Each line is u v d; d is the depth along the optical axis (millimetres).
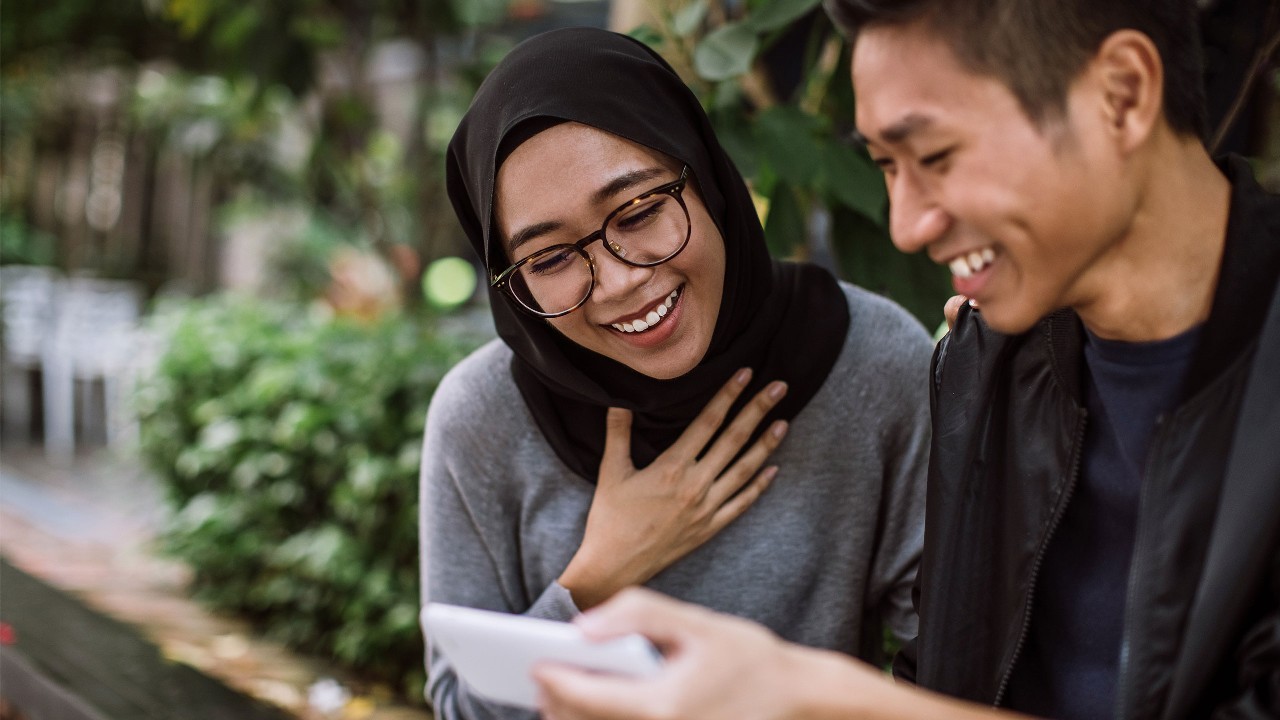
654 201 1354
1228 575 879
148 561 5070
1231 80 2189
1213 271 938
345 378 4027
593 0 5965
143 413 4801
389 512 3623
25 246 9992
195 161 7273
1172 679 910
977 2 855
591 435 1559
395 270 5477
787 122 1958
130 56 7164
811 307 1575
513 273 1426
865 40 916
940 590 1164
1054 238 877
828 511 1571
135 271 9688
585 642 879
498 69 1432
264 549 4090
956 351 1203
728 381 1529
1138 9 872
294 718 3076
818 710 834
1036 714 1107
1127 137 874
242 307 5480
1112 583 1043
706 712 826
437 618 1028
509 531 1642
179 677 3217
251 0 4750
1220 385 917
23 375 8445
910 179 916
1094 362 1020
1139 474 1005
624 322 1392
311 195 6656
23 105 9703
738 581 1572
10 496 6387
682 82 1448
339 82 6227
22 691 3121
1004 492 1132
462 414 1620
